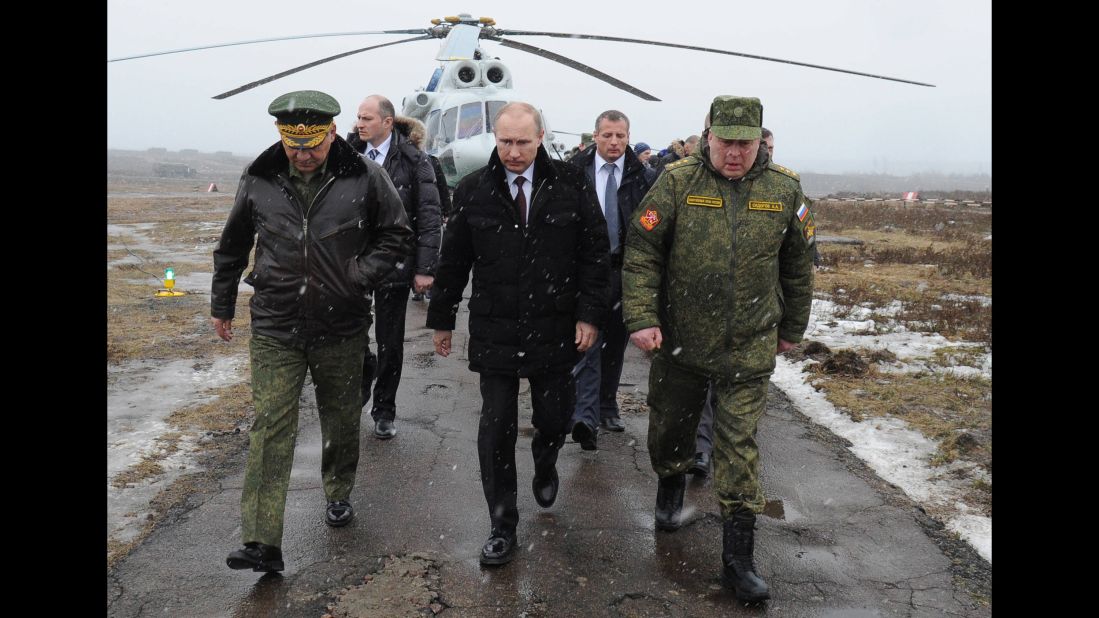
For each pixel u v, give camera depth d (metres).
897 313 8.98
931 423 5.12
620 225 4.80
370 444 4.82
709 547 3.56
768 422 5.31
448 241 3.44
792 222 3.24
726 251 3.20
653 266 3.32
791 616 3.00
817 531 3.71
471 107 12.37
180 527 3.64
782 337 3.46
